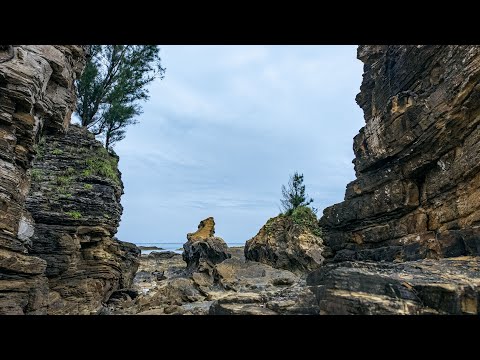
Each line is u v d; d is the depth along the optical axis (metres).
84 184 21.62
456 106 11.07
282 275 23.42
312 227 32.41
